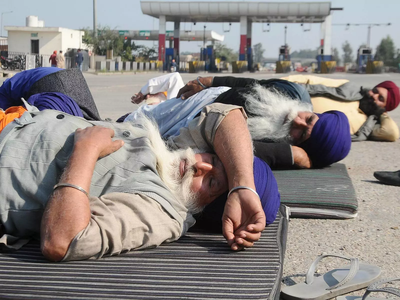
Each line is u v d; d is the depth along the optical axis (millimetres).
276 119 4098
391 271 2656
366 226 3387
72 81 3996
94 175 2406
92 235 2188
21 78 4082
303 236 3170
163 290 2014
